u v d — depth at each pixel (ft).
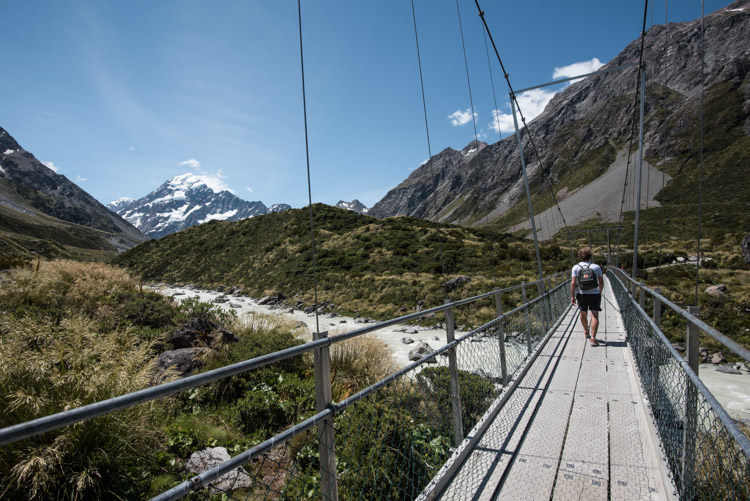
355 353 25.05
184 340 23.30
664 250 168.96
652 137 587.68
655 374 10.70
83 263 41.60
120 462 10.15
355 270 121.29
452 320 10.18
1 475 8.79
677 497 7.54
